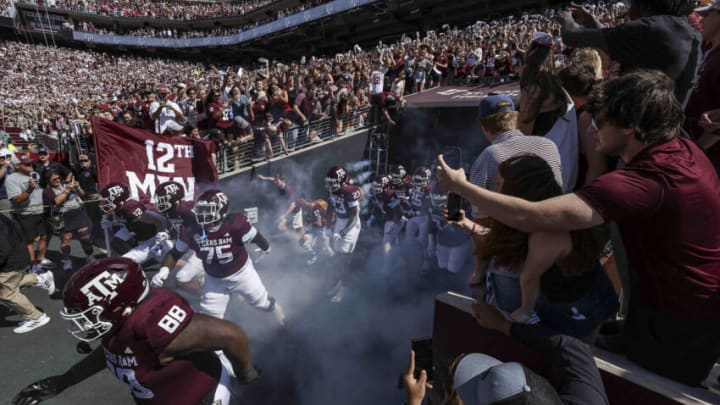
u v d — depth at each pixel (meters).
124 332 2.07
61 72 34.53
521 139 2.04
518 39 11.26
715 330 1.44
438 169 1.56
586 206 1.33
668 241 1.37
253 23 43.31
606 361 1.70
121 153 6.03
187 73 36.69
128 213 5.67
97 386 4.16
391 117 11.62
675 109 1.38
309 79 11.95
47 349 4.75
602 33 2.09
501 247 1.65
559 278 1.64
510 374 1.17
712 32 2.18
